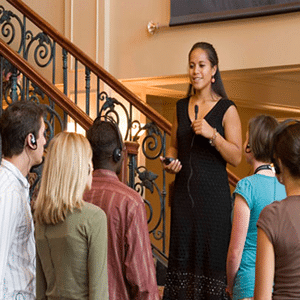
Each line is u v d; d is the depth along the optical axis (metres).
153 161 9.32
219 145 3.25
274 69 6.50
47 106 4.57
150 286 2.36
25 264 2.06
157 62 7.08
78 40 7.58
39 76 4.61
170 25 6.90
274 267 1.88
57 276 2.21
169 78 7.14
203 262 3.27
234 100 9.04
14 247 2.03
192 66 3.46
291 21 6.22
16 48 7.74
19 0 5.79
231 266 2.55
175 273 3.30
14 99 4.82
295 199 1.91
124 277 2.39
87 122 4.36
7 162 2.11
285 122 1.98
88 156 2.26
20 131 2.12
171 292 3.30
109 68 7.43
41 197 2.23
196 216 3.29
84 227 2.16
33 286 2.09
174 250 3.33
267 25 6.36
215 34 6.69
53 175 2.21
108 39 7.43
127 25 7.32
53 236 2.22
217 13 6.57
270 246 1.87
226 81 7.96
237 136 3.35
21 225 2.05
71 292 2.18
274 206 1.92
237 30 6.55
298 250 1.84
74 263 2.17
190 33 6.86
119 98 7.43
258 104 9.37
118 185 2.49
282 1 6.18
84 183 2.23
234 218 2.59
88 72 5.30
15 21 7.75
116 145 2.56
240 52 6.52
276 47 6.31
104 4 7.40
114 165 2.56
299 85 8.52
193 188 3.32
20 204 2.04
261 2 6.31
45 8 7.85
